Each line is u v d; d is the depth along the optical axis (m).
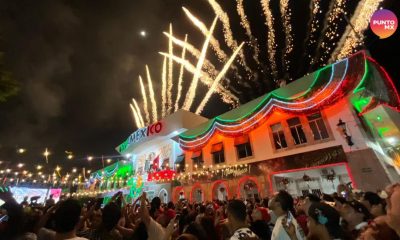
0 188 4.00
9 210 3.78
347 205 5.26
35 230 5.48
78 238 3.58
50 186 29.08
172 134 29.20
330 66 16.28
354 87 14.64
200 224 4.81
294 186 19.09
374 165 13.94
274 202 4.21
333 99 15.59
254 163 19.78
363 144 14.67
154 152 33.66
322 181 17.70
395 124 16.59
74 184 31.67
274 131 19.67
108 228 4.64
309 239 3.69
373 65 14.41
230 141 22.72
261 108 19.56
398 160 16.20
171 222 4.53
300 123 18.11
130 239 4.96
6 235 3.55
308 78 17.72
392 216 2.64
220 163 22.98
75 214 3.65
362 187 13.98
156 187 29.03
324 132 16.83
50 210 5.78
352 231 4.49
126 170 39.34
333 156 15.57
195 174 24.33
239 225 3.74
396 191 2.75
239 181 20.38
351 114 15.66
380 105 16.00
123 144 38.91
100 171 48.72
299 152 17.45
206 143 23.80
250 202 12.80
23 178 25.88
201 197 23.92
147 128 32.41
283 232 3.84
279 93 19.09
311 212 3.64
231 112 22.64
